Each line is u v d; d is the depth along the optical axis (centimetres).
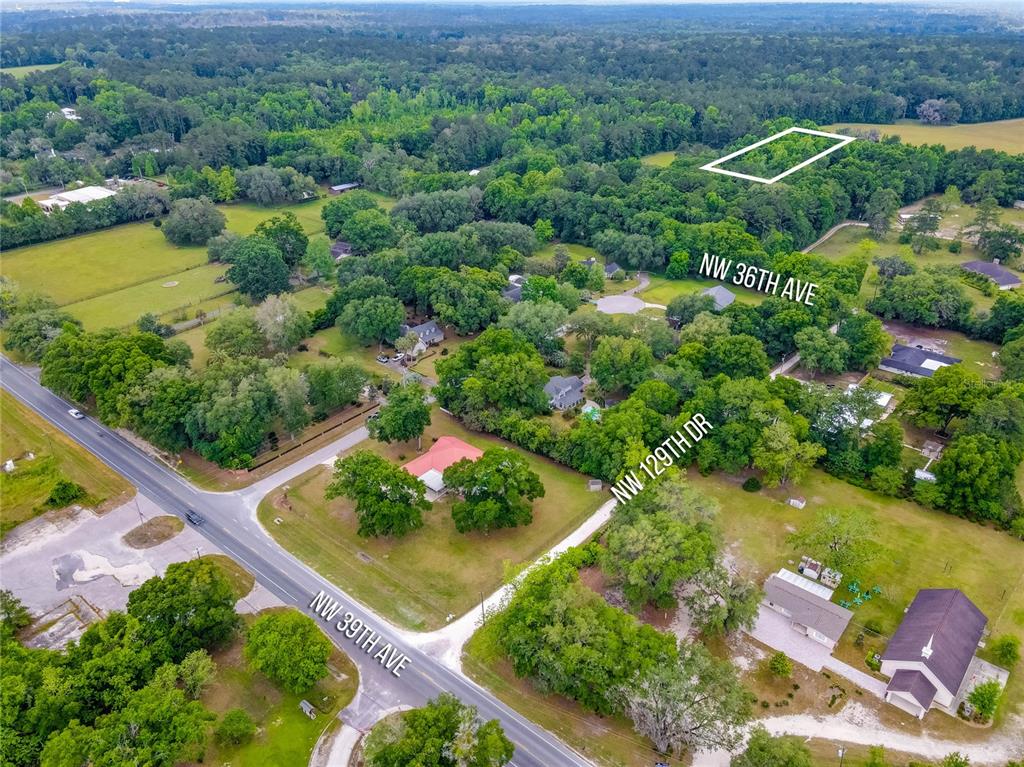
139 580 8906
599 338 13525
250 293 16275
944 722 7119
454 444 11175
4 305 14925
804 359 13438
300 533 9756
